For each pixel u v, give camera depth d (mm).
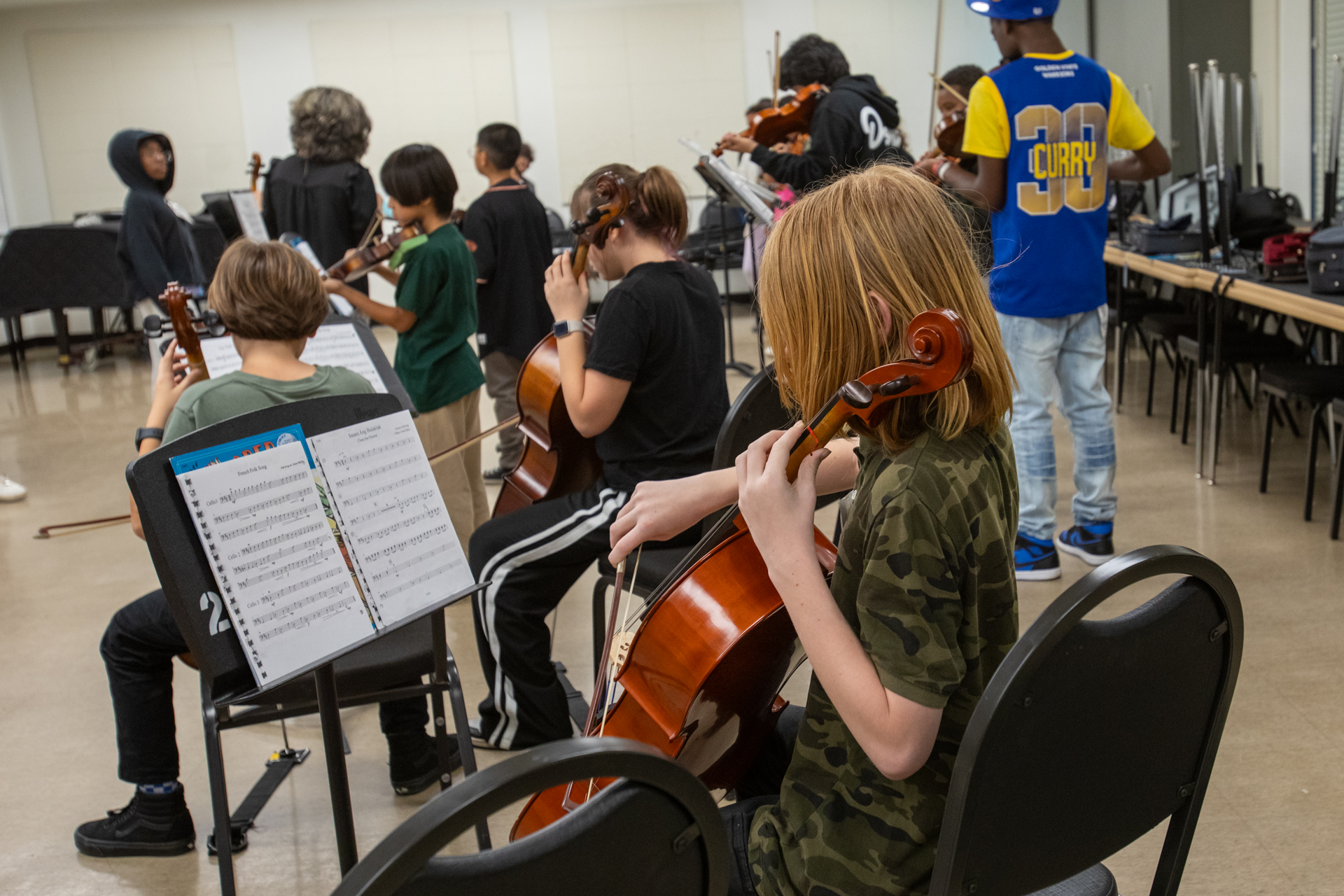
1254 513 3584
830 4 8805
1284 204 4473
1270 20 5875
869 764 1073
